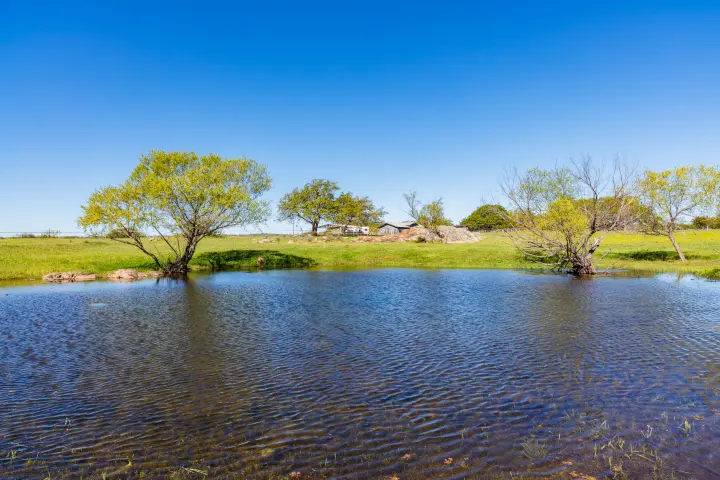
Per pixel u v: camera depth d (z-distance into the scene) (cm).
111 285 3084
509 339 1501
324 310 2077
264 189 4262
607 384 1062
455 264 4556
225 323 1797
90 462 726
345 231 11469
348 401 974
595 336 1526
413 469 694
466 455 735
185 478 675
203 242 7269
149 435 822
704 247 5203
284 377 1138
